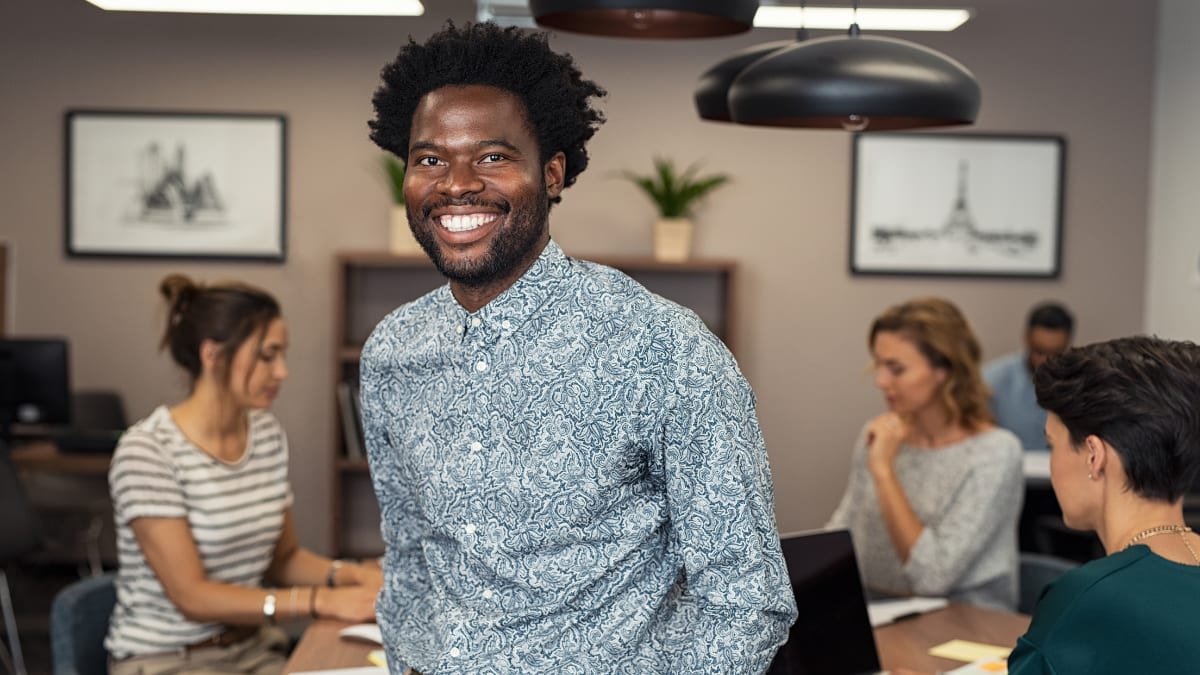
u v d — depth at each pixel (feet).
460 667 4.81
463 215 4.64
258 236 19.26
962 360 10.04
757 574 4.62
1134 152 19.44
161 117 19.11
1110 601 5.37
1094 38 19.33
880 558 10.39
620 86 19.30
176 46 19.07
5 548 14.12
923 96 7.12
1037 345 16.89
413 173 4.73
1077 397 5.91
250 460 9.44
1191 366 5.76
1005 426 17.24
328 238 19.30
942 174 19.47
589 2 7.04
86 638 8.86
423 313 5.19
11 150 19.06
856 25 7.63
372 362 5.23
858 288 19.60
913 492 10.24
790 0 16.29
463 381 4.87
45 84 19.04
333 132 19.20
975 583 9.86
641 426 4.67
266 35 19.11
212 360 9.12
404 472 5.30
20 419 16.93
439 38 4.78
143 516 8.73
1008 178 19.45
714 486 4.59
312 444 19.43
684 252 18.69
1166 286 18.95
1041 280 19.56
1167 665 5.18
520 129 4.68
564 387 4.71
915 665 8.13
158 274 19.27
